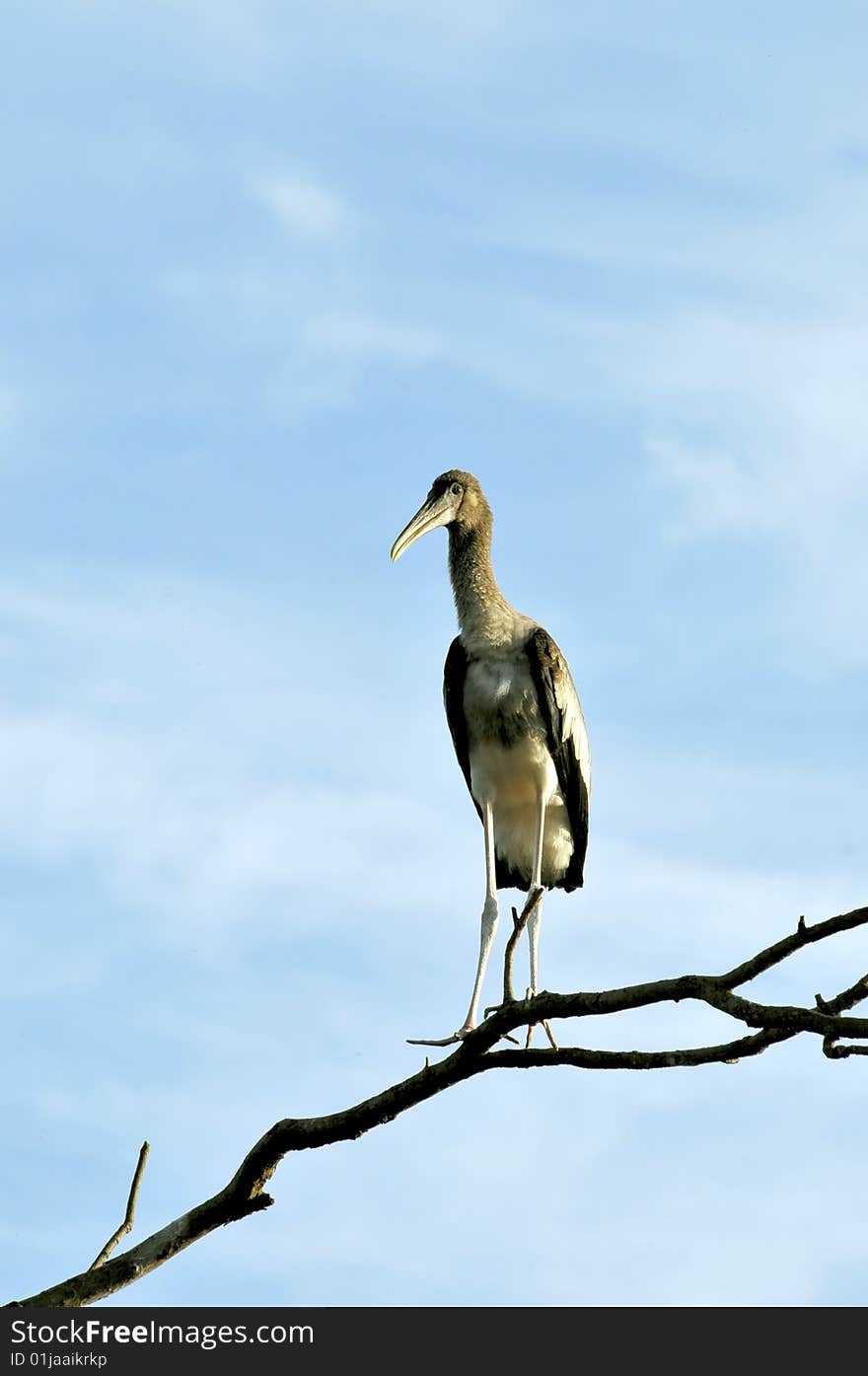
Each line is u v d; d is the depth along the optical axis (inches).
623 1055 440.8
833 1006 410.9
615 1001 435.5
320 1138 478.0
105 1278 492.7
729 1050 428.1
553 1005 446.0
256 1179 490.3
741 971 417.7
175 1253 498.3
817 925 407.2
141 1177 502.0
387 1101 471.8
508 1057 457.7
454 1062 463.2
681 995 425.7
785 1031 416.5
